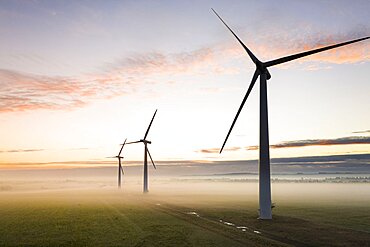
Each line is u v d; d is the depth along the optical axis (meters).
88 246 24.83
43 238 28.36
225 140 45.31
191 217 41.28
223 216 42.41
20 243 26.47
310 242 25.48
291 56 41.50
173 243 25.14
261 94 40.91
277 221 37.12
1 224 36.88
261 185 39.38
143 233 29.61
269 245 24.38
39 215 45.66
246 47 43.31
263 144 39.72
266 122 39.97
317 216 43.06
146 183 104.75
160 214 45.19
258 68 41.78
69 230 32.31
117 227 33.62
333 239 26.66
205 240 26.17
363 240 26.33
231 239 26.52
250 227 32.66
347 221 38.06
